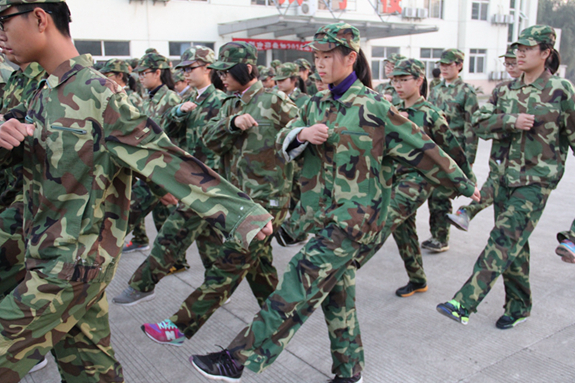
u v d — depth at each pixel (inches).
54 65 67.8
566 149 128.6
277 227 124.1
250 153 120.7
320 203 96.8
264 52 705.0
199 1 630.5
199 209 65.9
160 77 184.2
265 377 107.3
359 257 101.2
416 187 135.9
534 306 140.8
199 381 106.6
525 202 125.0
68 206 67.1
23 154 70.8
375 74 836.0
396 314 138.9
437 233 191.8
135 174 74.7
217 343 123.0
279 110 118.7
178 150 66.5
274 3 653.3
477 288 120.6
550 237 203.2
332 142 91.7
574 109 121.6
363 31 717.9
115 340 124.8
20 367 65.7
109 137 65.4
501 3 956.6
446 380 105.6
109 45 574.6
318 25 641.0
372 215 90.8
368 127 89.3
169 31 612.7
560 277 161.3
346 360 99.2
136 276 143.7
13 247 85.4
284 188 123.0
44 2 64.7
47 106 66.6
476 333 126.3
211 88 156.4
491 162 137.8
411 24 711.1
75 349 75.2
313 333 127.1
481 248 195.9
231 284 113.1
